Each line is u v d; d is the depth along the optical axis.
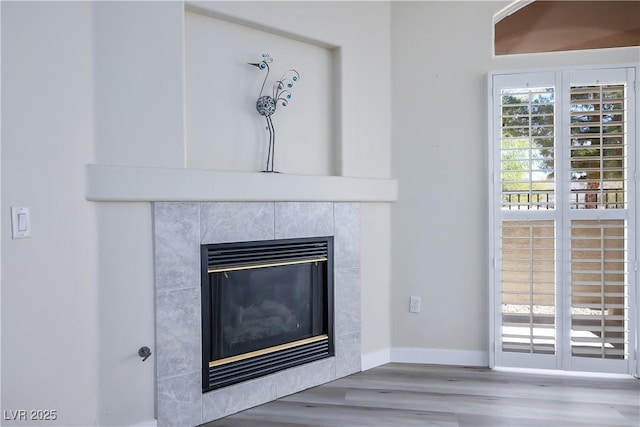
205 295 2.40
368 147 3.21
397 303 3.32
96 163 2.02
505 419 2.39
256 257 2.62
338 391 2.79
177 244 2.27
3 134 1.60
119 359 2.10
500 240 3.09
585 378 2.96
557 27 3.18
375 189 3.17
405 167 3.31
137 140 2.15
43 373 1.75
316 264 2.91
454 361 3.23
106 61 2.05
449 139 3.23
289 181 2.70
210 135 2.56
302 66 2.96
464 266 3.21
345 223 3.04
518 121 3.08
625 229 2.94
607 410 2.49
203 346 2.40
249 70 2.72
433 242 3.26
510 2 3.16
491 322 3.12
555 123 3.01
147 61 2.18
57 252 1.82
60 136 1.84
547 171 3.01
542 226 3.03
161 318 2.22
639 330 2.94
